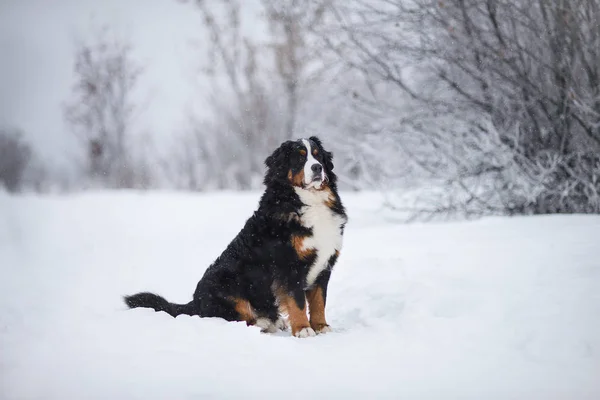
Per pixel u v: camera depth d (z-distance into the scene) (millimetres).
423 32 12219
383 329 5105
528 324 4555
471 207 12203
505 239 7703
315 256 5738
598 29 10688
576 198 11484
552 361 4020
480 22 11844
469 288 5590
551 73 11297
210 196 18062
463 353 4320
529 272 5734
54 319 5555
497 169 11711
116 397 3646
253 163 28125
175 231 13188
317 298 5855
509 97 11836
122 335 4824
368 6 12383
